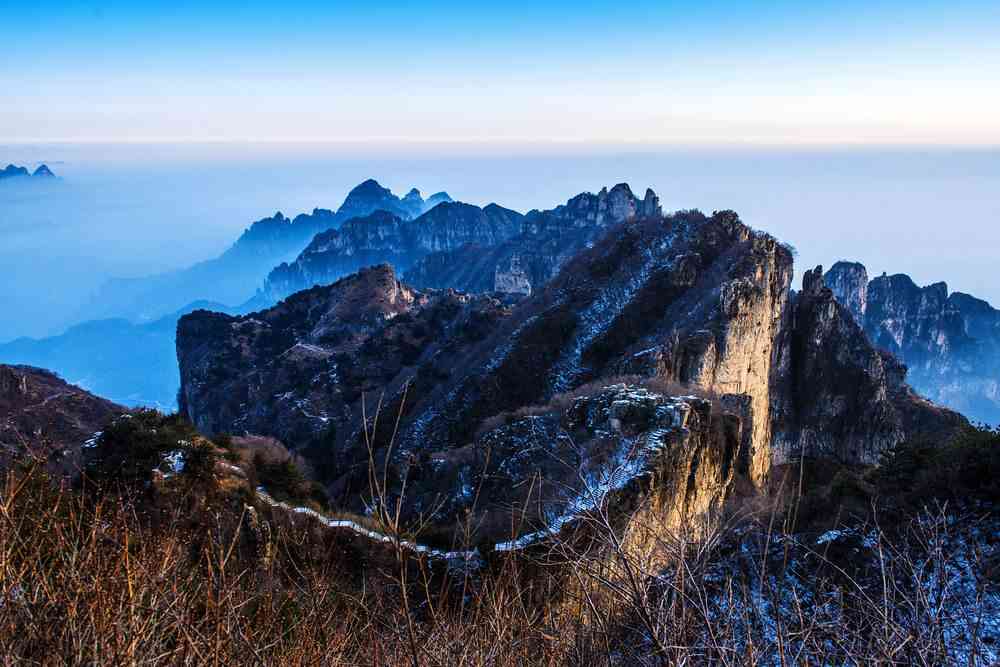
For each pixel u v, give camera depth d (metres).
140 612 6.29
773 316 75.25
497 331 86.69
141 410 27.97
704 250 78.62
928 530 8.71
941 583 7.36
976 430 24.66
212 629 6.75
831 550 13.56
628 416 33.34
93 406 61.12
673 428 32.06
